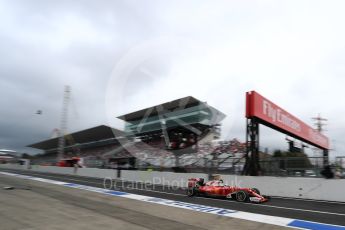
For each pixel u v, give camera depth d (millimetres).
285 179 16203
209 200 13398
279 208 11211
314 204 12656
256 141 18406
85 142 50750
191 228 7660
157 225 7918
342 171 16484
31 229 7086
